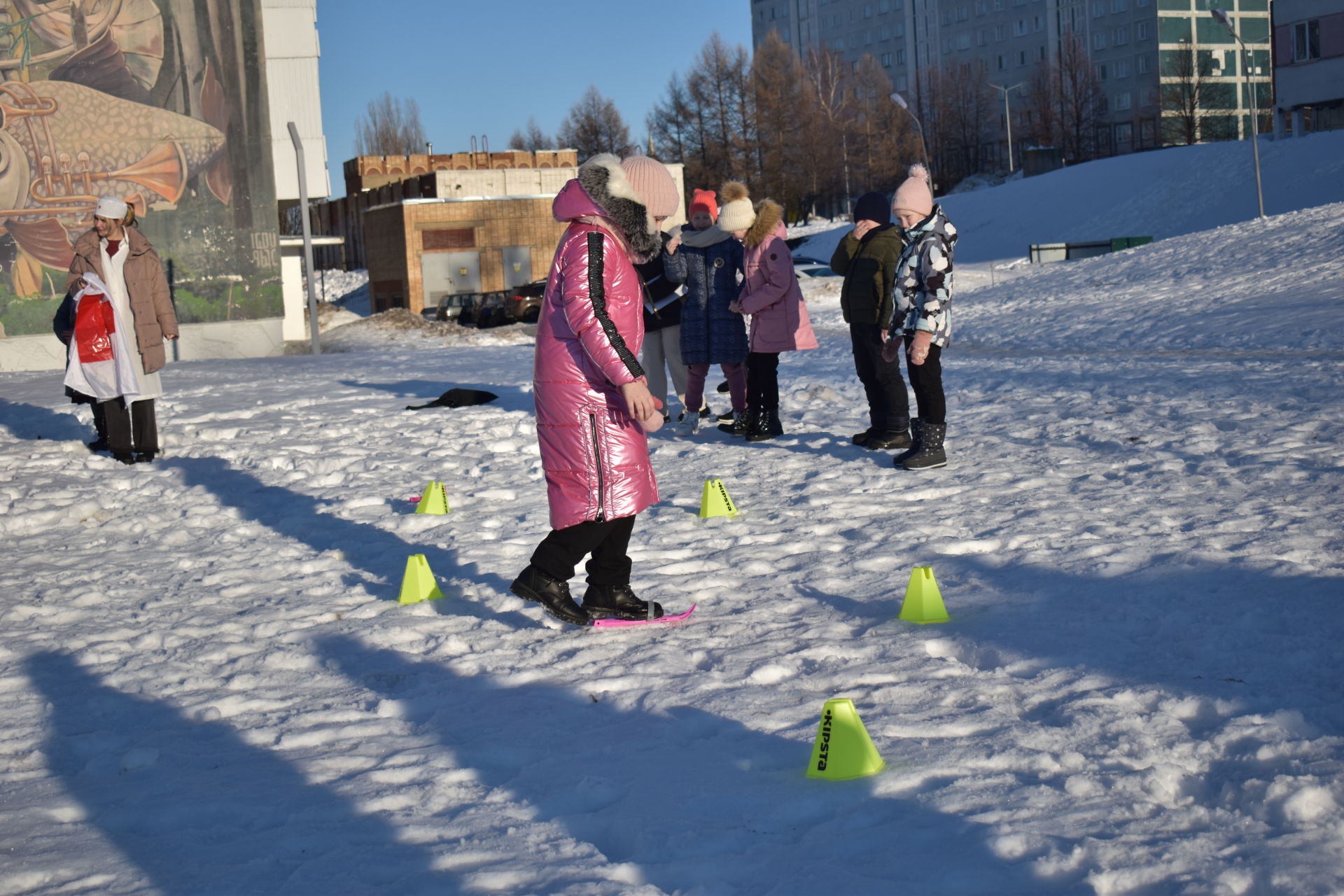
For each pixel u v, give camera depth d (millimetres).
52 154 20750
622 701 3414
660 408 9211
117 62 21047
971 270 42531
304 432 10016
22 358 20797
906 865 2277
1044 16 102938
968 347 17578
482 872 2350
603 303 3945
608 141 90562
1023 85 104000
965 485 6449
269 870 2424
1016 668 3492
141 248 8516
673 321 9039
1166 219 47938
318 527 6352
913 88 110062
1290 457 6438
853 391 11836
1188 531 4980
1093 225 49969
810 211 84125
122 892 2342
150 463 8711
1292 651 3404
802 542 5375
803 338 8359
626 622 4215
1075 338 17094
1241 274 22328
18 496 7477
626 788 2766
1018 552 4883
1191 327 16188
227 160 21922
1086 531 5141
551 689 3559
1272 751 2688
